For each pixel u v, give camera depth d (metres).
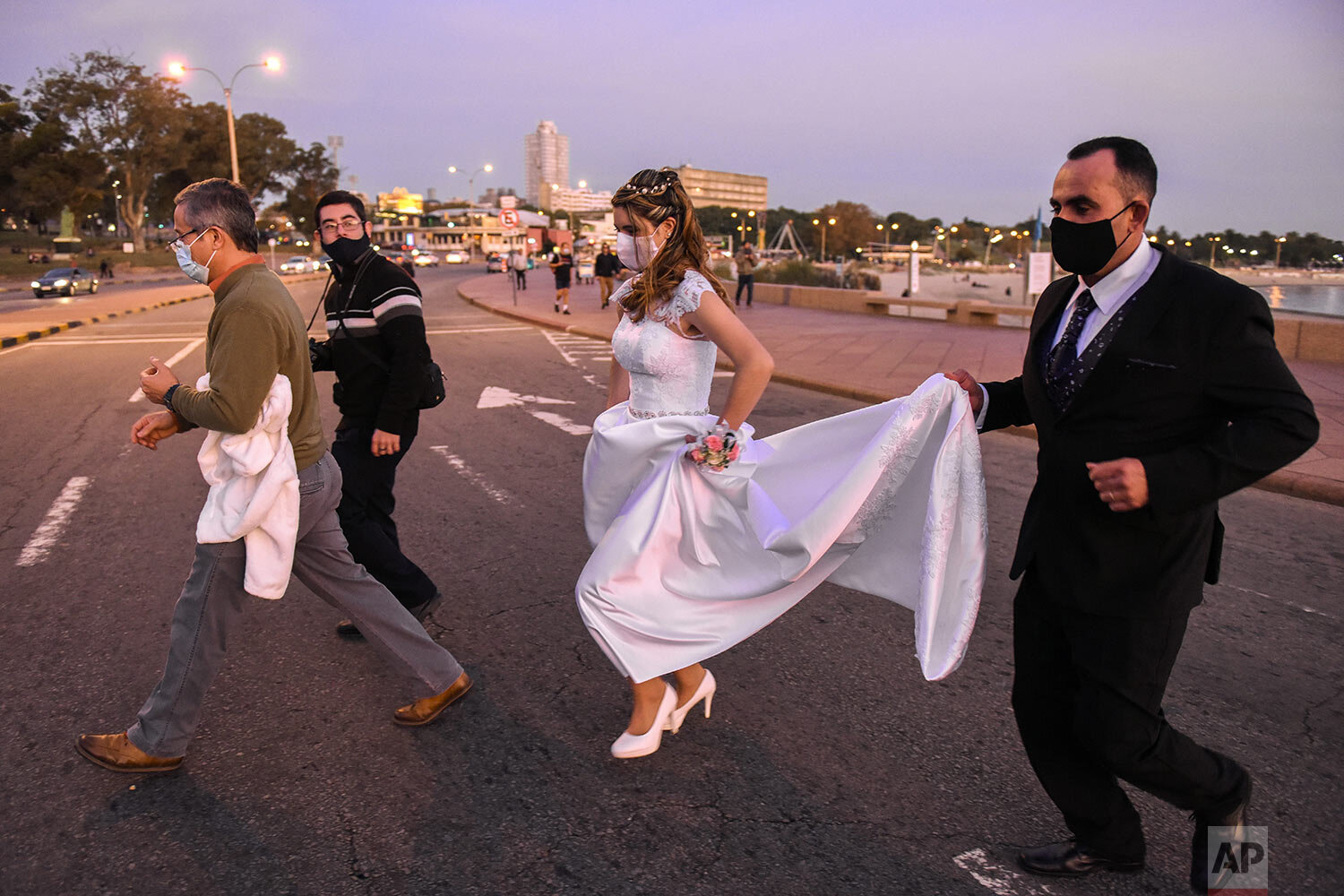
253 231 2.48
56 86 72.12
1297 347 11.59
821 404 9.58
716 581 2.58
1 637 3.64
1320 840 2.47
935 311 24.52
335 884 2.26
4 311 23.83
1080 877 2.30
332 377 11.23
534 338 16.34
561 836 2.46
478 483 6.06
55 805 2.56
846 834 2.47
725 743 2.94
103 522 5.18
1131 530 1.85
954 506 2.22
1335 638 3.81
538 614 3.96
